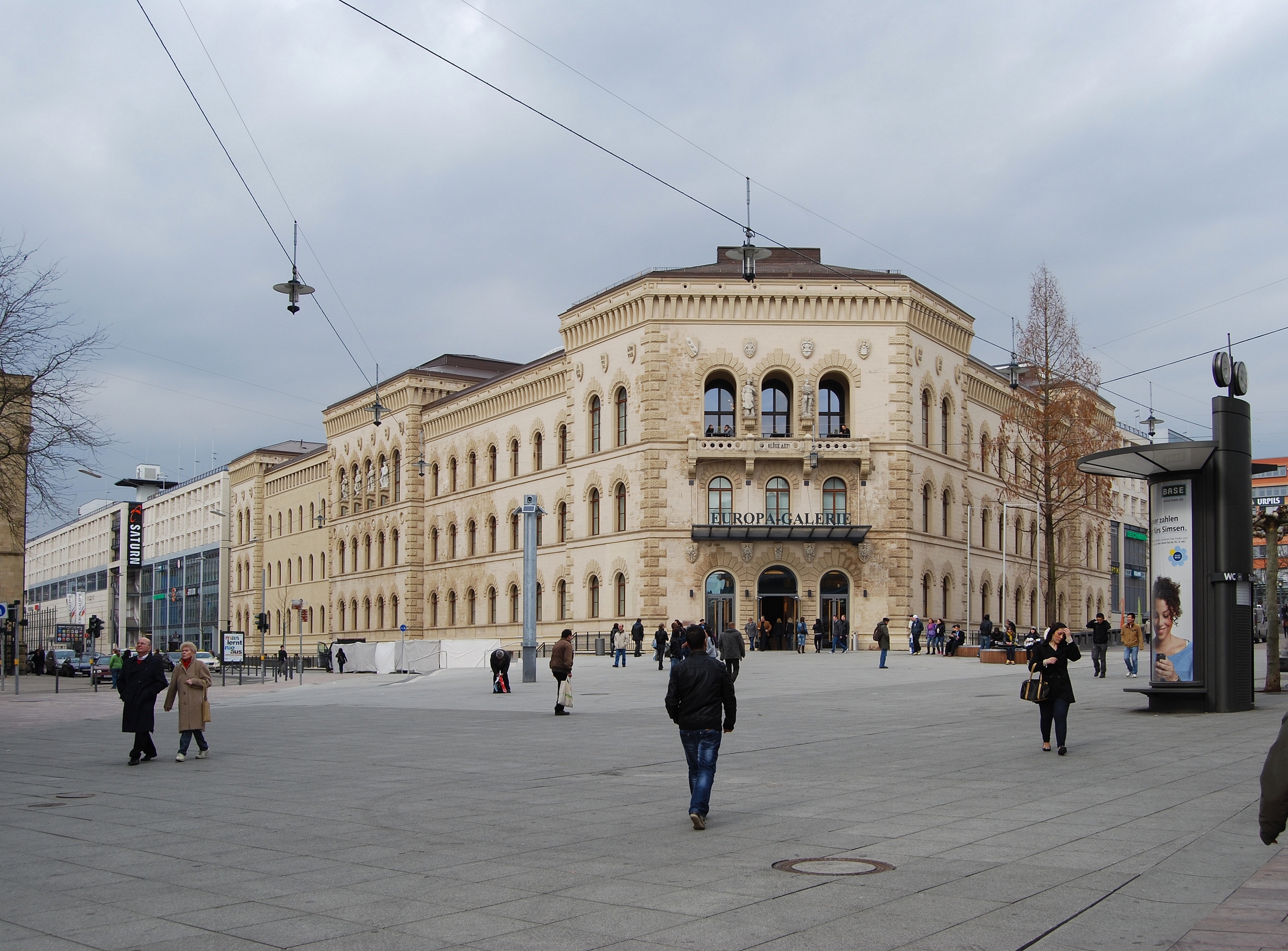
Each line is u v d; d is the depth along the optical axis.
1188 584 27.48
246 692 50.41
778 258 73.75
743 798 16.20
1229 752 20.17
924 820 14.20
